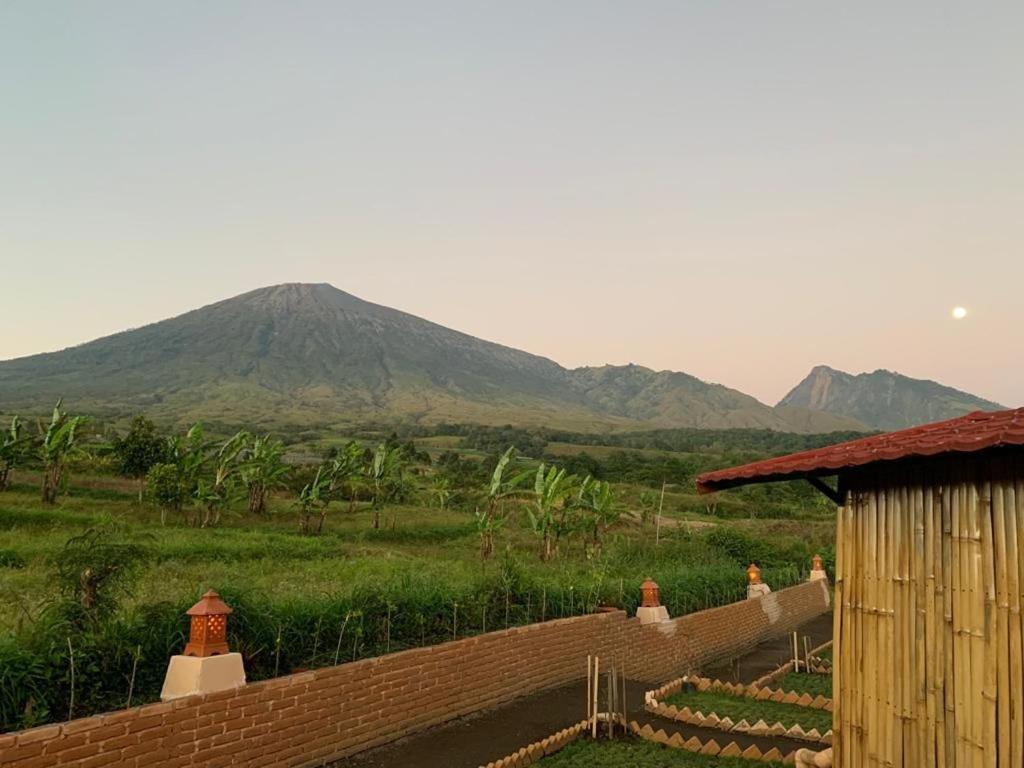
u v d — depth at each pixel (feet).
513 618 41.32
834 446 19.80
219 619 24.52
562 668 40.83
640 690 42.55
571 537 88.53
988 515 15.58
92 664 23.22
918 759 16.87
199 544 61.26
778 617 67.31
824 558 90.74
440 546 83.35
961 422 18.42
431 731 31.65
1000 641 15.07
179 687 23.47
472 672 34.71
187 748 22.40
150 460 91.09
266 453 99.71
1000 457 15.35
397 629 34.19
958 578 16.20
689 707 37.17
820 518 140.36
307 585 43.68
